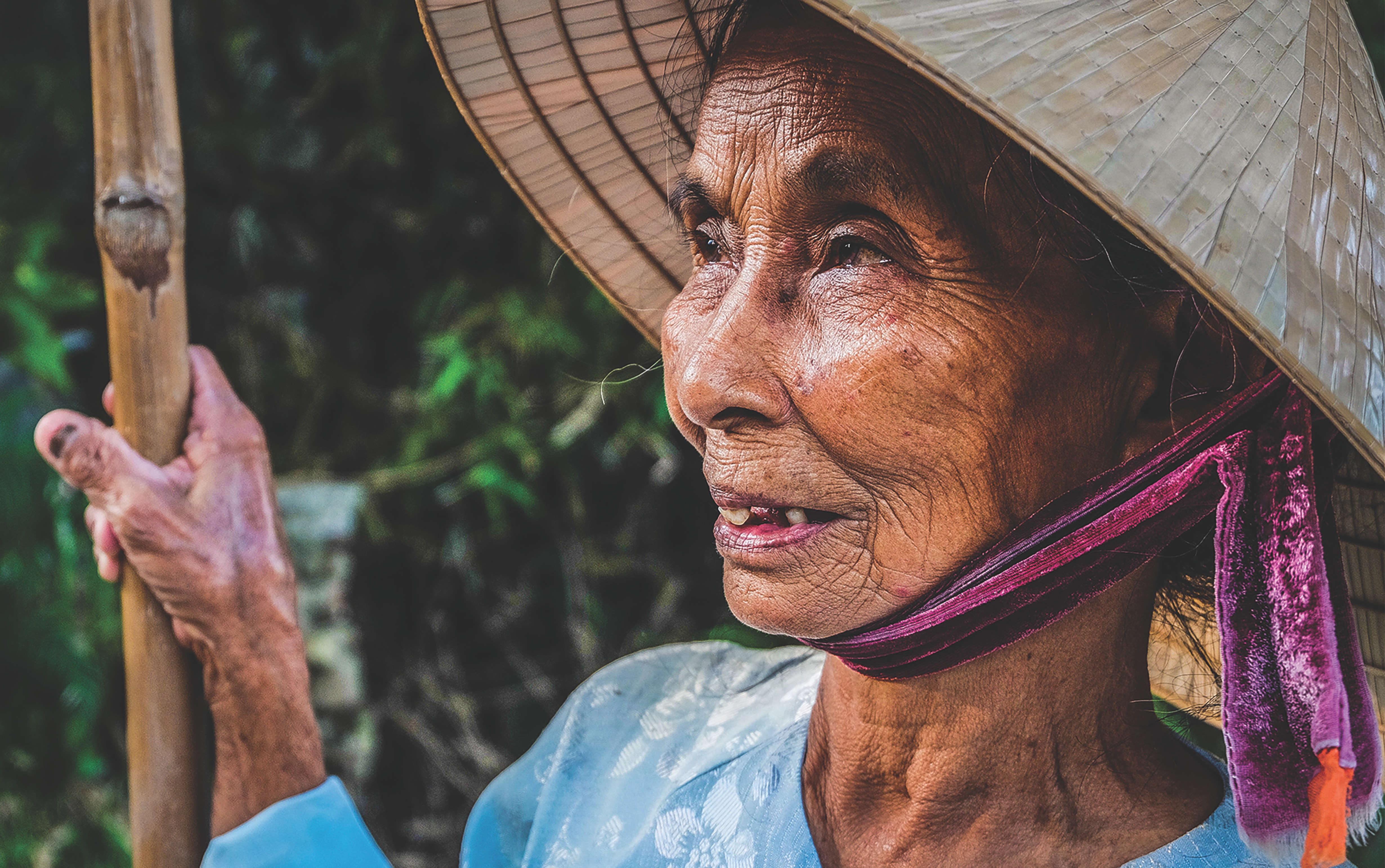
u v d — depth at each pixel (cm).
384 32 294
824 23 78
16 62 302
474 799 317
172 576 98
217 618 99
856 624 80
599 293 285
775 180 78
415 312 307
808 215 78
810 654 112
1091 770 83
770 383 77
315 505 289
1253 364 78
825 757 91
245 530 101
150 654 99
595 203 113
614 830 104
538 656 320
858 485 77
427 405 300
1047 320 75
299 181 308
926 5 64
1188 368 80
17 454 272
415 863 313
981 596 77
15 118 303
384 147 298
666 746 108
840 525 79
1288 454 73
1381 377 69
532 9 98
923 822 85
